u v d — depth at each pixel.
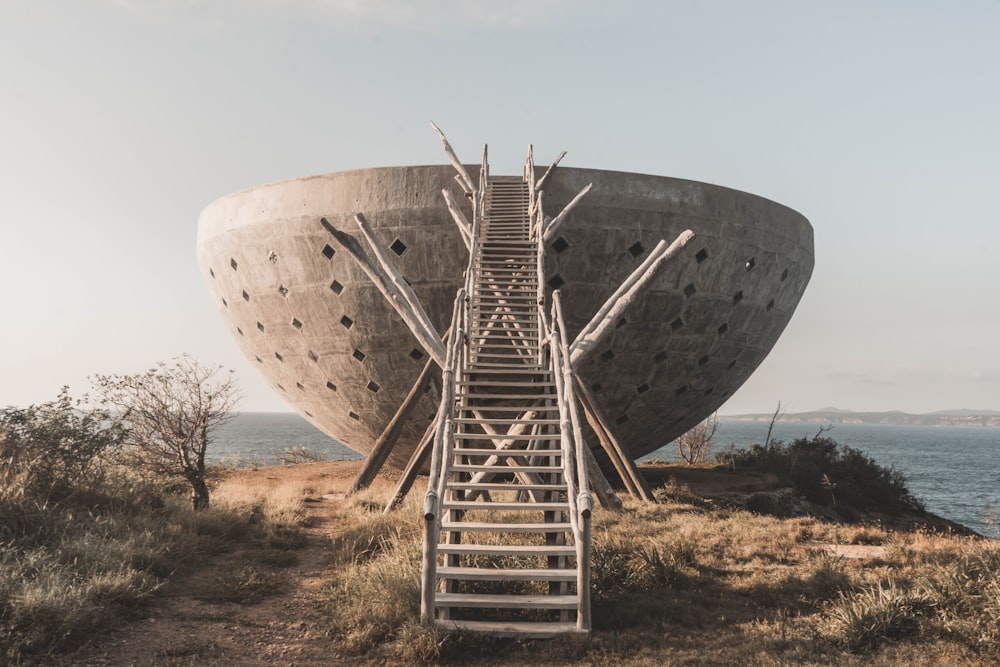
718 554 11.00
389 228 17.56
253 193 18.97
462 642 7.04
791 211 20.39
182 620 7.70
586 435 20.47
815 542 12.59
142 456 13.74
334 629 7.58
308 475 24.14
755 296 19.92
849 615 7.39
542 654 6.88
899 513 24.77
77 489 11.42
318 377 20.44
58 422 11.84
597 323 12.05
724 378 21.52
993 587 7.90
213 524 11.79
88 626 7.03
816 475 25.05
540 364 11.22
